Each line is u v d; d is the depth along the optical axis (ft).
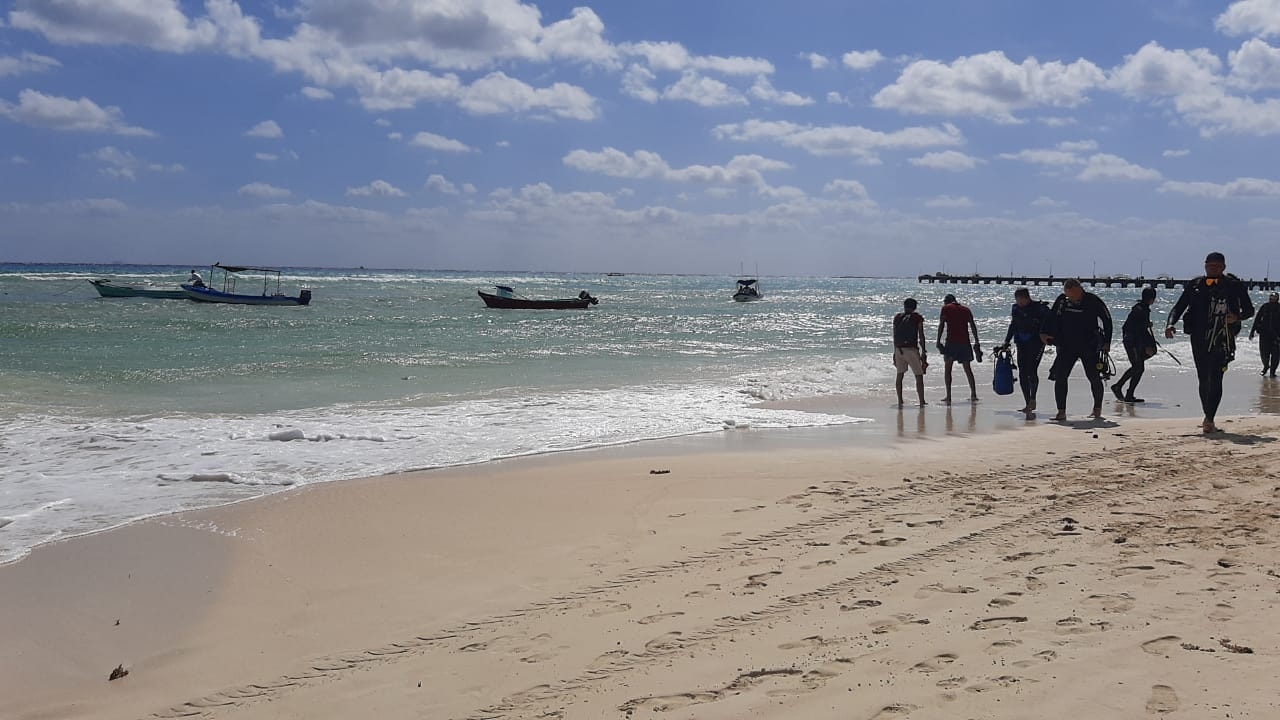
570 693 12.28
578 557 18.51
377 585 17.06
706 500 23.24
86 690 13.01
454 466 28.40
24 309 135.74
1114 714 10.51
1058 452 28.99
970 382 44.57
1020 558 16.87
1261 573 15.24
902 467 26.96
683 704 11.72
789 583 16.20
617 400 43.70
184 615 15.72
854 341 87.97
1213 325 31.63
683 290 402.72
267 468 27.78
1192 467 25.18
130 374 51.42
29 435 32.63
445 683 12.83
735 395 45.91
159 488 24.98
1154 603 13.99
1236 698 10.64
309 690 12.82
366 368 56.85
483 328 105.09
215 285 285.84
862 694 11.58
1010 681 11.59
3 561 18.52
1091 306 37.91
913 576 16.16
